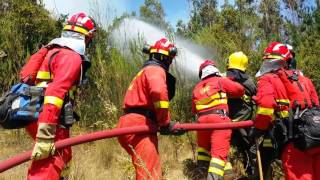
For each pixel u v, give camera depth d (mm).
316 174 4582
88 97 8867
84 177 5809
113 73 8484
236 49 8766
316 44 8484
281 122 4543
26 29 9320
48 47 3969
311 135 4316
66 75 3660
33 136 3865
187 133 7117
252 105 6105
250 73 7883
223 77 5926
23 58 8805
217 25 9578
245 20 9602
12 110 3713
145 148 4414
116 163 6637
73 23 3945
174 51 4605
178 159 7195
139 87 4520
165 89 4387
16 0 9492
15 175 5887
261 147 5879
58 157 3750
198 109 5828
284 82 4594
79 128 8562
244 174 6297
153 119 4508
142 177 4418
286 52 4750
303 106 4480
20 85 3826
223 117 5676
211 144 5676
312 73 7699
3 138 8125
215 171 5527
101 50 8984
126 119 4520
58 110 3607
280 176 6305
